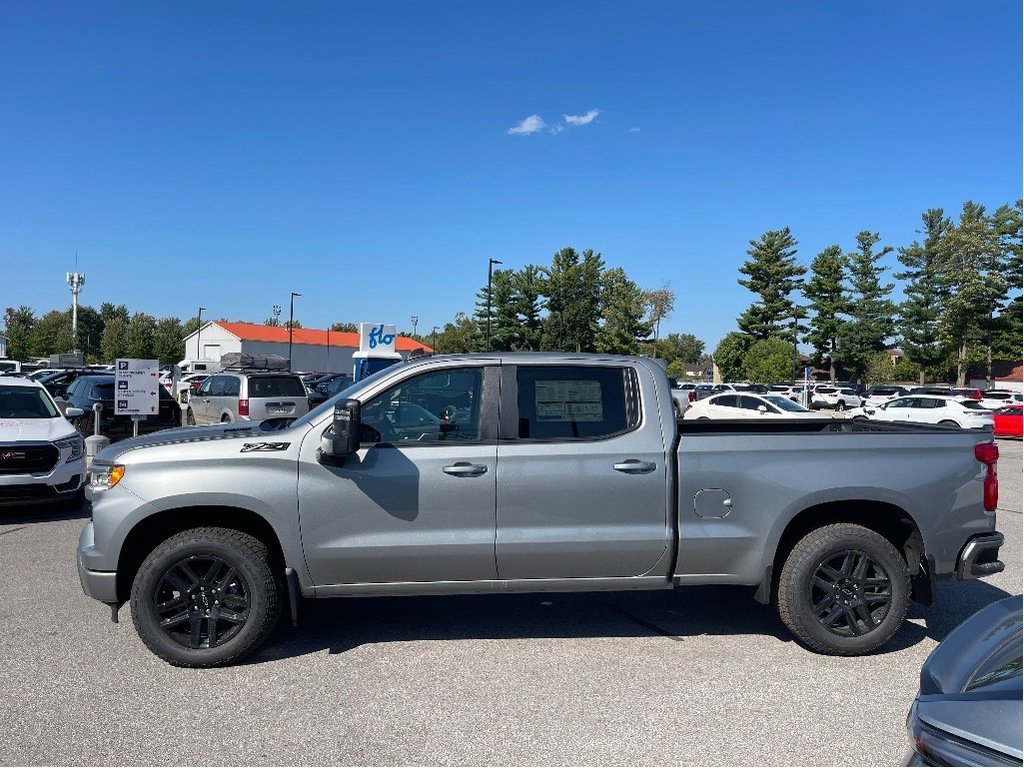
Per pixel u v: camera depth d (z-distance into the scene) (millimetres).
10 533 8148
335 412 4340
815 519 4926
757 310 60250
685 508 4660
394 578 4586
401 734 3709
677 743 3629
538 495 4578
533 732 3734
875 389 45812
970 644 2703
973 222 55969
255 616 4492
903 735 3711
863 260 58062
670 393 4805
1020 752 2004
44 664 4535
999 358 56031
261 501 4441
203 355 85625
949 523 4770
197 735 3684
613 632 5152
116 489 4477
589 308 54688
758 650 4828
